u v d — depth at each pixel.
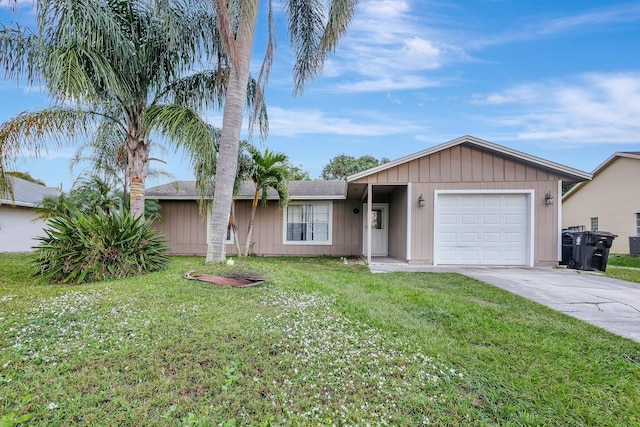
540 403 2.18
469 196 9.20
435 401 2.16
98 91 6.44
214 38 7.30
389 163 9.22
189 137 5.95
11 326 3.02
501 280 6.63
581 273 7.72
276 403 2.05
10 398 1.99
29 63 6.24
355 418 1.96
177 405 1.98
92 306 3.64
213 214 6.23
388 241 12.45
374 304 4.33
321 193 12.71
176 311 3.53
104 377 2.24
